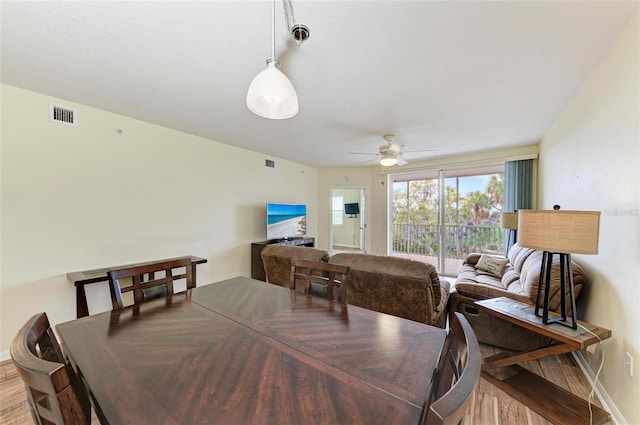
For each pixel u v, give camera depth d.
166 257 3.54
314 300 1.69
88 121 2.83
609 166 1.83
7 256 2.39
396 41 1.72
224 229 4.31
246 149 4.67
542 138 3.86
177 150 3.65
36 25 1.58
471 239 5.27
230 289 1.92
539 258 2.59
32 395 0.67
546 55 1.88
